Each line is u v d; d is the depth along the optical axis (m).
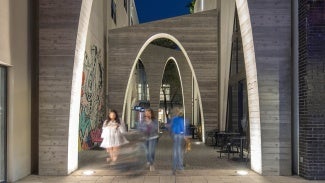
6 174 11.33
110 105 28.77
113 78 28.86
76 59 12.99
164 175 12.66
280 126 12.70
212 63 26.78
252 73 13.24
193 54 26.92
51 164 12.60
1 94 11.08
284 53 12.81
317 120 11.86
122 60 28.81
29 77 12.64
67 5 12.78
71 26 12.76
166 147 22.95
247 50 13.62
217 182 11.52
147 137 13.95
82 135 20.56
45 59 12.75
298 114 12.57
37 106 13.03
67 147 12.62
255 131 13.21
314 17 11.89
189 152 19.61
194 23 27.16
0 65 10.99
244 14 13.51
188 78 41.00
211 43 26.95
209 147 22.59
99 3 25.83
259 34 12.83
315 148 11.84
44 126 12.66
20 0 11.93
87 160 16.38
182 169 13.64
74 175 12.60
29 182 11.39
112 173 12.98
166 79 61.84
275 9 12.86
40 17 12.78
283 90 12.76
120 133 15.36
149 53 42.31
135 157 17.05
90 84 22.69
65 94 12.69
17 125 11.69
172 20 27.62
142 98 61.50
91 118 23.05
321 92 11.88
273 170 12.66
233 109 21.89
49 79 12.71
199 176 12.48
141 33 28.59
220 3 25.69
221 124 24.61
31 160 12.88
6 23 10.95
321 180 11.79
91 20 22.75
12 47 11.34
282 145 12.69
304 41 12.04
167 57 42.12
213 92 26.52
